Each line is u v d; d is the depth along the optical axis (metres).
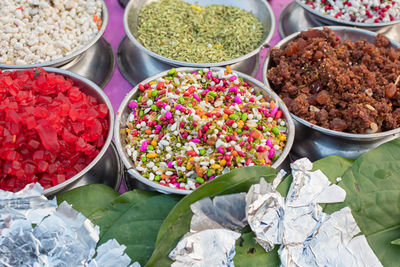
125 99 0.65
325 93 0.66
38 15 0.71
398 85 0.67
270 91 0.66
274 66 0.71
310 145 0.67
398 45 0.70
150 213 0.60
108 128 0.64
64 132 0.61
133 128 0.65
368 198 0.60
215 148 0.62
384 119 0.65
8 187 0.60
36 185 0.59
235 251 0.58
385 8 0.74
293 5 0.80
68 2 0.73
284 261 0.57
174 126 0.63
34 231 0.58
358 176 0.61
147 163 0.62
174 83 0.66
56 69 0.66
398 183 0.60
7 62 0.68
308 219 0.59
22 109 0.61
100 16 0.74
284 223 0.58
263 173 0.60
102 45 0.74
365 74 0.67
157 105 0.65
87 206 0.61
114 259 0.57
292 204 0.59
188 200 0.58
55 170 0.61
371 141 0.65
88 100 0.64
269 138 0.63
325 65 0.66
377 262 0.58
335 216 0.59
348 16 0.74
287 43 0.71
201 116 0.63
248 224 0.59
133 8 0.74
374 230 0.59
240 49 0.73
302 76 0.68
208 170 0.61
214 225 0.58
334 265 0.57
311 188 0.60
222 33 0.74
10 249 0.57
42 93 0.63
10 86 0.61
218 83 0.67
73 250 0.57
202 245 0.57
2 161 0.60
